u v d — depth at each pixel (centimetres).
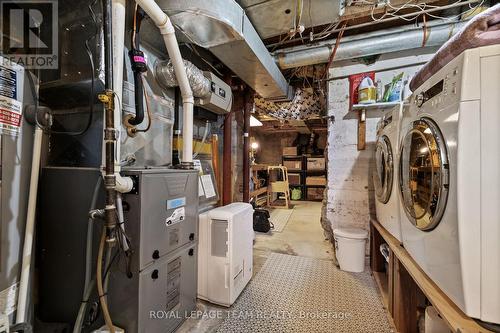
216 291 185
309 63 266
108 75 113
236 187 350
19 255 119
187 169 176
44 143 149
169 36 151
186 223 166
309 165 763
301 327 160
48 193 137
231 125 334
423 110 129
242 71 239
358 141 280
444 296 103
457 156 94
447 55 109
